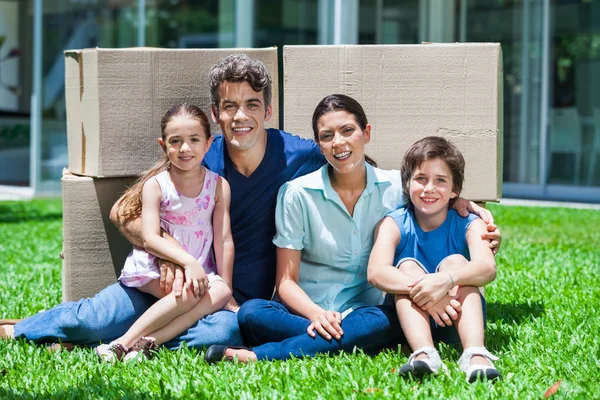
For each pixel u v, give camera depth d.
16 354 3.65
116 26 11.71
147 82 4.24
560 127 12.01
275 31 10.83
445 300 3.49
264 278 4.07
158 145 4.28
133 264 3.88
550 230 8.38
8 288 5.46
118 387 3.18
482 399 2.98
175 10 11.34
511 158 12.41
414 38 11.80
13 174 14.88
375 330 3.57
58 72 11.94
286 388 3.14
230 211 4.01
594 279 5.65
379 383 3.20
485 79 4.25
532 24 12.05
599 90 11.63
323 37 10.97
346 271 3.89
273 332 3.67
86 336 3.82
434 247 3.75
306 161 4.02
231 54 4.33
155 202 3.83
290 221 3.84
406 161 3.72
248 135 3.82
